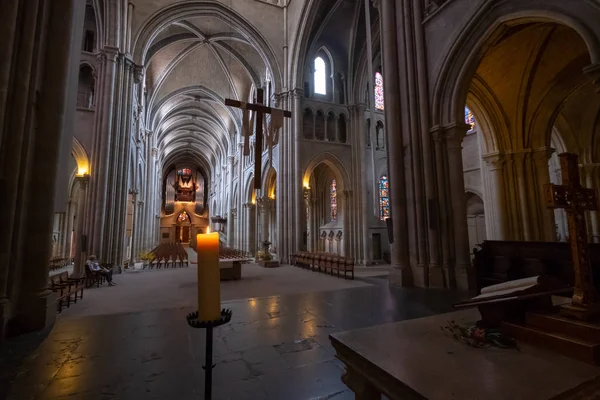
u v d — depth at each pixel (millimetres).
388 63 10125
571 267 5992
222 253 22172
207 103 32125
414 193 9305
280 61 19562
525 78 10617
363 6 18734
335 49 20672
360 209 19453
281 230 18094
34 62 5352
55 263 17766
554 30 8898
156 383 3295
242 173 30844
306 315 5938
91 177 12258
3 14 4676
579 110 12445
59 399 2977
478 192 14047
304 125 19469
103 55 12969
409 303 6895
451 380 1528
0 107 4566
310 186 25438
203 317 1631
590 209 2314
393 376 1597
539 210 11227
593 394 1461
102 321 5711
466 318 2598
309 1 17297
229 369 3598
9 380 3369
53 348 4332
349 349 2020
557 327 1919
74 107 6281
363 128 20078
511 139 11648
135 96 17016
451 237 8617
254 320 5605
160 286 10047
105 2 13102
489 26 7559
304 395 3021
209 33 21547
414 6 9625
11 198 4820
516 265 7016
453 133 8469
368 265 18297
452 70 8508
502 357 1791
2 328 4602
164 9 16750
